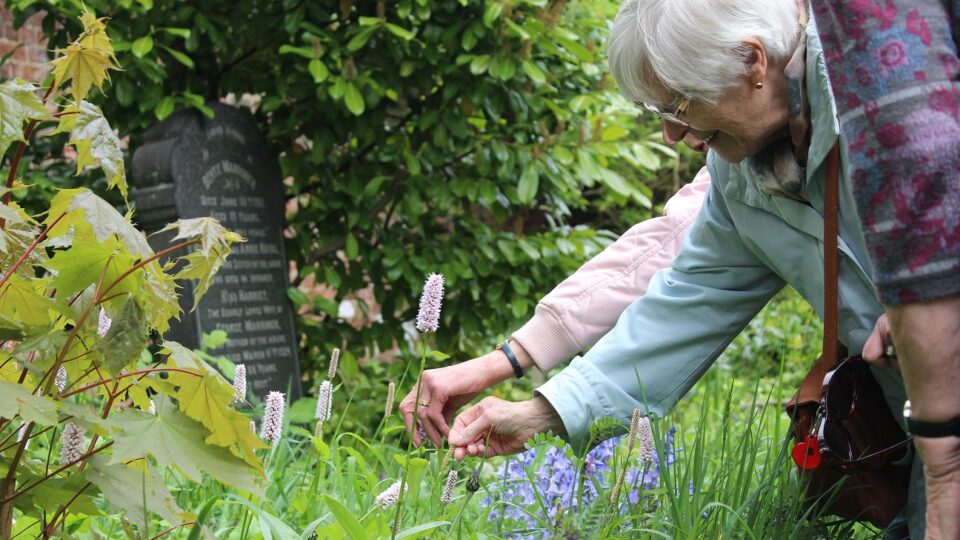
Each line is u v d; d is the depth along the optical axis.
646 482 2.46
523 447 2.31
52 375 1.33
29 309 1.45
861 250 1.89
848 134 1.29
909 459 2.00
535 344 2.45
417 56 4.85
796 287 2.10
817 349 6.37
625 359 2.29
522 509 2.18
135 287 1.38
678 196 2.62
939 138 1.22
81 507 1.46
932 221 1.23
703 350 2.31
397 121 5.44
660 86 1.81
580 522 2.03
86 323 1.45
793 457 2.01
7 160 5.06
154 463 2.48
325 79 4.57
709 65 1.73
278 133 5.02
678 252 2.51
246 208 4.98
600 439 2.29
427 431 2.36
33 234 1.46
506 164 4.93
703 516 2.26
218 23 4.84
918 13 1.28
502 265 5.25
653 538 2.18
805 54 1.77
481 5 4.75
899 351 1.29
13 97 1.36
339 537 1.79
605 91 5.38
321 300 5.36
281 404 1.81
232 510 2.33
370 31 4.52
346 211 5.04
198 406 1.38
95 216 1.30
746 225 2.11
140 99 4.69
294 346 5.08
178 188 4.69
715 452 2.84
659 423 2.42
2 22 6.94
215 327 4.72
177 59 4.92
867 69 1.27
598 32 5.40
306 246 5.21
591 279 2.51
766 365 6.33
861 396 1.96
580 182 5.91
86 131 1.45
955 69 1.26
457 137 5.11
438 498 2.18
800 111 1.79
